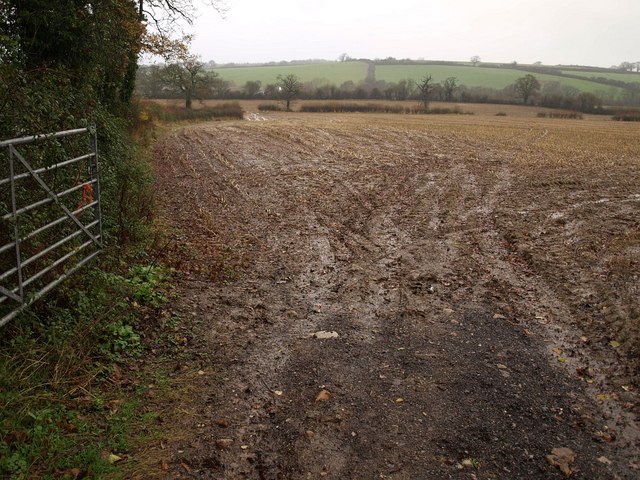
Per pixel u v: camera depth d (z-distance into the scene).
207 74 60.12
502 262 8.83
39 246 5.86
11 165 5.00
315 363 5.38
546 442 4.17
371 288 7.58
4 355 4.44
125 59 14.61
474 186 16.31
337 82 102.44
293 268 8.44
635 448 4.12
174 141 31.05
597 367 5.34
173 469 3.75
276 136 34.44
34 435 3.81
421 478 3.74
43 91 7.02
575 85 94.75
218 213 12.49
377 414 4.50
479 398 4.77
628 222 11.66
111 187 9.09
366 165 20.91
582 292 7.29
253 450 4.01
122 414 4.32
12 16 9.44
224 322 6.27
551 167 20.84
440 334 6.09
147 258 8.05
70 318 5.40
